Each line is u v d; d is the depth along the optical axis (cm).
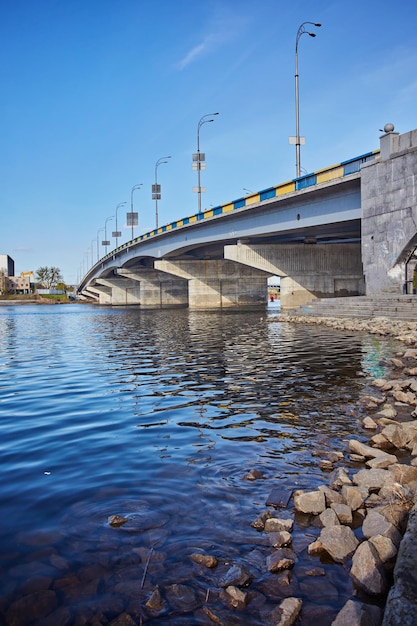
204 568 403
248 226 4531
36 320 5303
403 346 1811
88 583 386
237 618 345
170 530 465
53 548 436
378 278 3073
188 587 378
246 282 7169
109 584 384
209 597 367
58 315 6519
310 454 670
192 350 1964
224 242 5375
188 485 572
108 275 12388
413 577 332
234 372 1380
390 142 2897
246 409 941
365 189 3133
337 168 3403
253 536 452
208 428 818
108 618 348
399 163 2839
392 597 316
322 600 363
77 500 537
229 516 492
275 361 1562
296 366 1442
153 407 993
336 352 1722
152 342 2383
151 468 633
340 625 320
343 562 409
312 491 540
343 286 5172
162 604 360
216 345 2114
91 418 921
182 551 428
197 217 5322
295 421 840
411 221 2762
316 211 3675
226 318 4269
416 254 2927
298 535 452
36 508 519
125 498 539
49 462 671
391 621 295
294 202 3891
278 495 533
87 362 1748
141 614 351
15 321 5188
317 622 340
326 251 5128
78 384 1305
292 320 3478
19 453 717
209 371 1417
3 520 492
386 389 1059
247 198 4331
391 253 2939
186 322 3872
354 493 503
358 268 5206
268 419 861
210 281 7062
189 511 504
